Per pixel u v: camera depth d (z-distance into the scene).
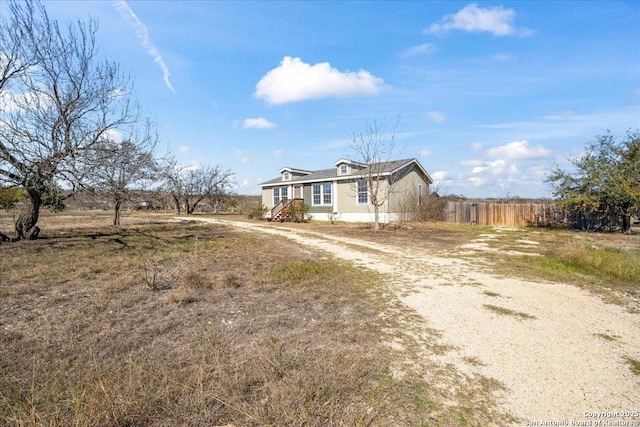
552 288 6.00
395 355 3.43
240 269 7.25
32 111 9.69
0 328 3.94
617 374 3.12
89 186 10.73
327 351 3.46
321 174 25.52
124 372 2.97
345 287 5.96
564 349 3.62
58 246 10.11
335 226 18.78
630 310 4.88
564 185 16.44
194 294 5.30
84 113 10.62
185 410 2.47
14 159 9.45
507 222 20.06
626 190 13.93
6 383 2.81
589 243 11.11
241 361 3.20
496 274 7.05
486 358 3.40
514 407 2.62
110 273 6.68
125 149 11.28
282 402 2.53
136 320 4.25
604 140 15.17
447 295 5.55
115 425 2.26
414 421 2.42
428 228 17.33
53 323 4.11
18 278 6.17
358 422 2.37
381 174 18.25
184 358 3.27
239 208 38.22
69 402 2.54
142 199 14.14
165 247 10.44
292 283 6.12
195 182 37.41
